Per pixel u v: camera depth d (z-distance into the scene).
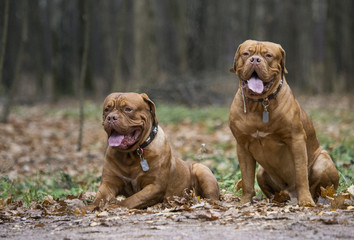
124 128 6.40
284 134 6.50
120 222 5.54
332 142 13.05
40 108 25.64
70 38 34.50
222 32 47.69
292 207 6.11
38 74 36.09
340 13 38.50
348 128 16.62
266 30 38.50
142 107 6.67
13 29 35.56
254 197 7.26
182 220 5.57
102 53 46.19
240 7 46.81
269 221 5.35
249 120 6.53
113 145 6.39
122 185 6.95
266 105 6.41
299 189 6.59
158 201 6.90
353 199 6.36
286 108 6.46
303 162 6.57
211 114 20.38
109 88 38.41
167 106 22.44
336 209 5.89
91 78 34.53
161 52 47.62
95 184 9.23
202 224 5.32
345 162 9.91
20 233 5.22
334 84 39.53
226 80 26.83
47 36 46.19
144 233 4.93
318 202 6.74
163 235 4.81
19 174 11.16
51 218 6.02
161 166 6.77
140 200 6.62
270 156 6.72
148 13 28.75
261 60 6.21
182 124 18.86
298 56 40.28
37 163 12.56
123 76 41.94
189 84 25.38
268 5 38.94
